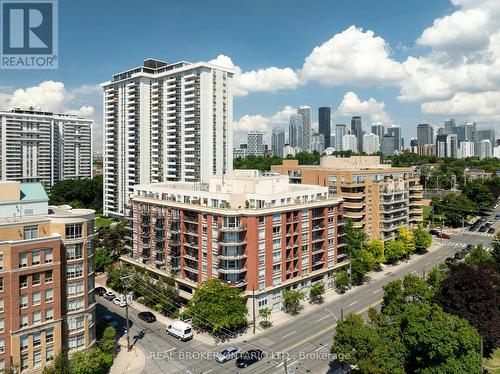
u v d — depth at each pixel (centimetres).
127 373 6031
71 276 6056
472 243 14188
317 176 12325
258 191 8769
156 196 9850
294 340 7081
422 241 12588
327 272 9481
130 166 18162
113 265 10588
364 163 13938
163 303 8406
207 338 7200
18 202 5906
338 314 8194
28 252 5506
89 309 6262
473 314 6206
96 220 18325
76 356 5584
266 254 8044
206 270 8275
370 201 12050
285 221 8375
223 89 16738
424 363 5312
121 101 18450
